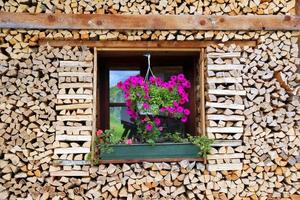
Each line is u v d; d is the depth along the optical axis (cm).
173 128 444
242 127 373
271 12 384
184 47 387
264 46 379
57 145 359
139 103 380
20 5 366
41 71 365
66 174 358
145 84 381
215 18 377
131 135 427
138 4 376
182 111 385
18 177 355
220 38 378
